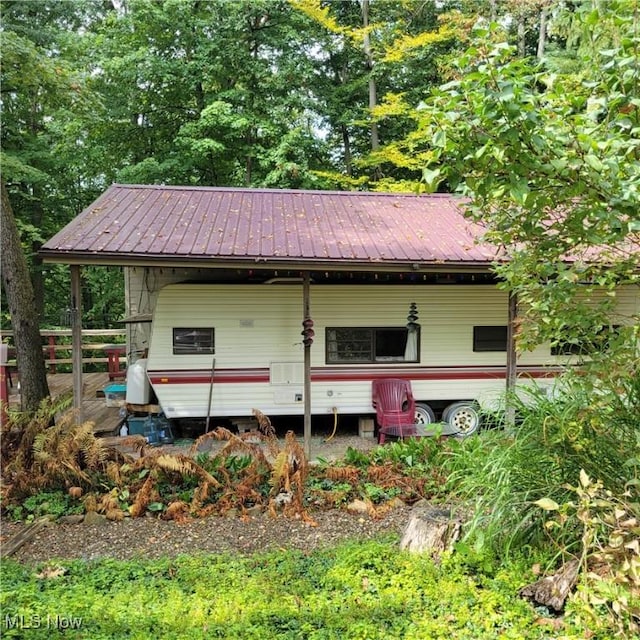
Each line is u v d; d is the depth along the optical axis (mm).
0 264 6828
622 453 3090
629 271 3033
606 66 2549
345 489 4930
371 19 16172
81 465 5020
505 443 3521
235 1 13922
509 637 2562
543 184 2422
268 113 14195
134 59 13047
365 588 3129
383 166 15938
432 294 7285
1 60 7480
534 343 3369
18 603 2998
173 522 4441
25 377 7023
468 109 2275
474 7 14281
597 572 2797
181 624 2740
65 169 15125
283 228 6832
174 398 6883
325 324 7109
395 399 6941
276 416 7770
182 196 8039
